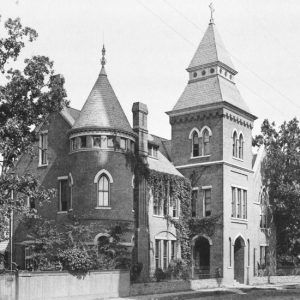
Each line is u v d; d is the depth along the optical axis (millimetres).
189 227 46531
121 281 33156
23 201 28938
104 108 39156
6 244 43594
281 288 44406
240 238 47969
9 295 26484
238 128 49219
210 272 45219
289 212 54156
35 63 29891
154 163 44594
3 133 28359
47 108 30516
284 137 54906
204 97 48375
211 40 50156
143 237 40469
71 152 39031
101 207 37469
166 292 36906
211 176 46781
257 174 52750
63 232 35969
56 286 28766
